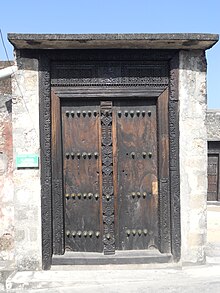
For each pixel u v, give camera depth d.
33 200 4.82
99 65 4.90
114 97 4.93
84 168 5.01
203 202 4.89
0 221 5.02
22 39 4.44
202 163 4.88
